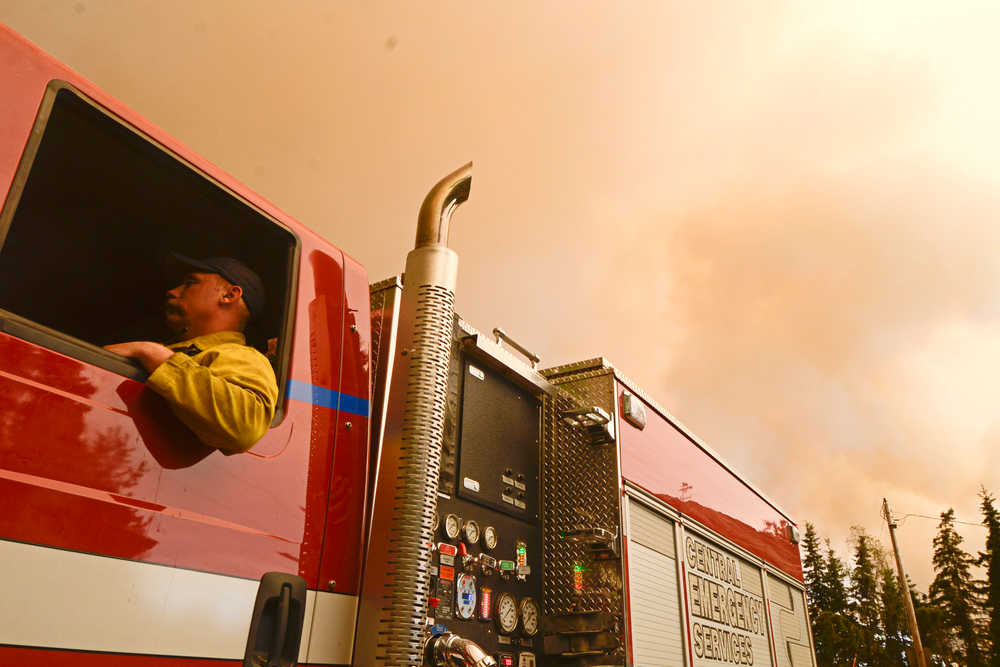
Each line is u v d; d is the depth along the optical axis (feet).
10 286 7.35
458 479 8.78
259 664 4.79
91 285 7.36
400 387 6.81
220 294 6.25
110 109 5.04
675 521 12.83
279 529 5.32
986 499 145.89
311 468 5.83
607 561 10.04
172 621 4.30
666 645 10.94
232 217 6.30
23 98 4.36
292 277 6.37
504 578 9.20
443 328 7.10
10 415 3.84
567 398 11.56
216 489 4.91
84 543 3.95
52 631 3.67
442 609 7.80
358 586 5.97
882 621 134.31
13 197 4.11
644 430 12.35
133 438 4.45
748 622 15.58
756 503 18.88
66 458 4.04
